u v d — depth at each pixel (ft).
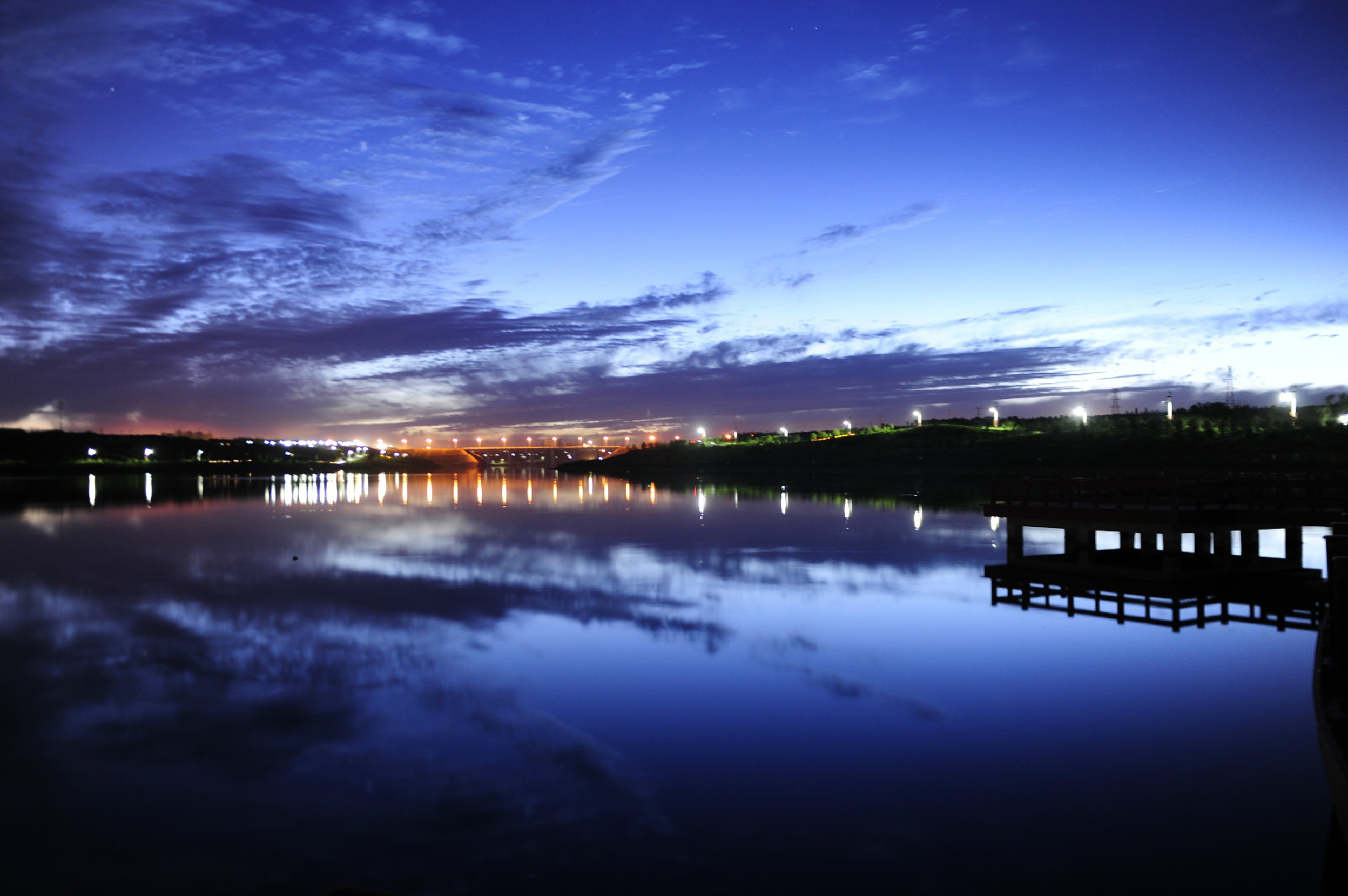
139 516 188.34
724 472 534.78
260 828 33.78
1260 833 32.48
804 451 552.41
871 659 58.75
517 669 56.65
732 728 44.91
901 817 34.27
